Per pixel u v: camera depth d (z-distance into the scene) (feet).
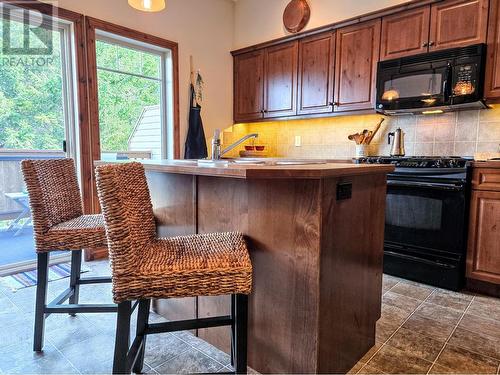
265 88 13.29
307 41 11.90
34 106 9.25
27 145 9.22
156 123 12.29
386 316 6.83
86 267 9.45
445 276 8.25
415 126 10.69
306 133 13.34
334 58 11.23
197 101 13.08
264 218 4.71
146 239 4.47
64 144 9.73
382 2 10.36
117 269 3.71
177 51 12.23
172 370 5.12
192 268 3.81
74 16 9.41
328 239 4.40
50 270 9.30
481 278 7.95
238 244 4.45
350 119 12.14
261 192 4.70
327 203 4.30
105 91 10.75
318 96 11.73
